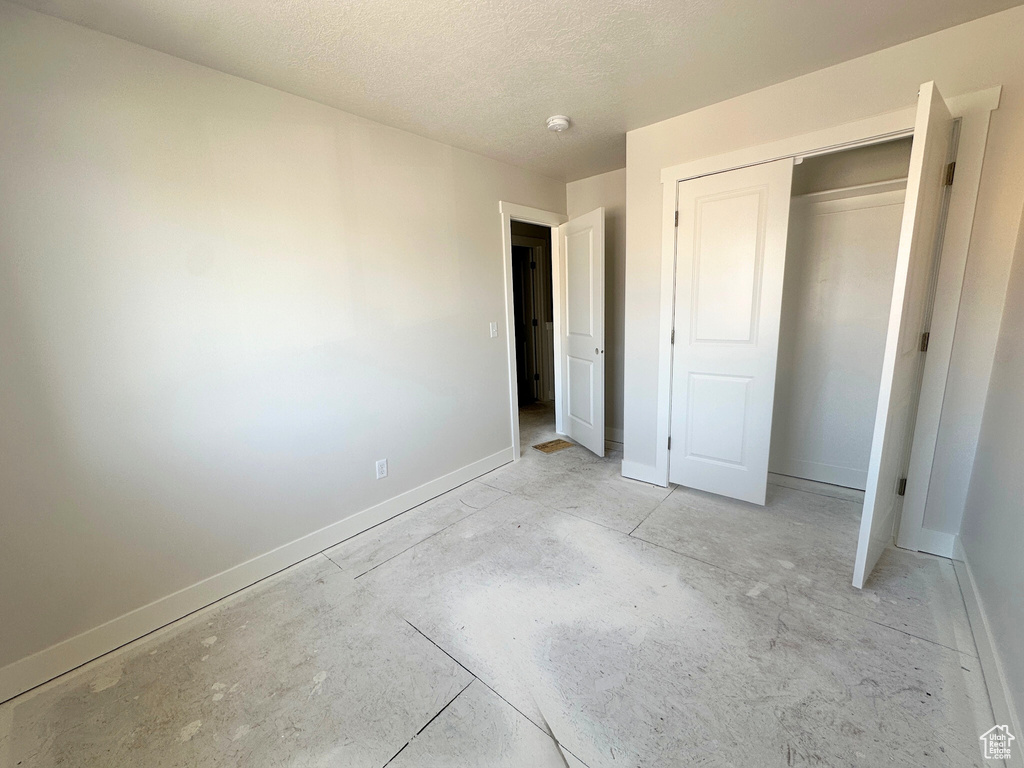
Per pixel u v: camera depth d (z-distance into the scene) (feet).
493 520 8.58
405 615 6.03
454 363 9.87
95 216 5.17
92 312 5.24
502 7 4.97
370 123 7.83
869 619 5.53
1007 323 5.65
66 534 5.24
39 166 4.79
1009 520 4.66
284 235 6.85
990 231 5.87
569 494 9.61
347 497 8.05
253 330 6.63
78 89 4.98
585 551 7.36
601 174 11.90
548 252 18.24
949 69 5.84
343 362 7.78
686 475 9.43
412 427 9.10
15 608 4.99
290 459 7.22
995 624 4.65
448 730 4.38
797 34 5.78
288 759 4.16
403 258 8.57
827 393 9.29
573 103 7.54
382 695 4.80
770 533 7.66
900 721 4.24
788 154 7.18
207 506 6.36
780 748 4.05
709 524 8.05
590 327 11.39
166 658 5.44
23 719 4.69
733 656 5.08
